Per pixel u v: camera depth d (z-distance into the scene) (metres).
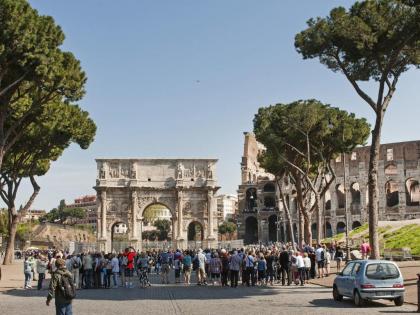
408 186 144.75
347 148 68.12
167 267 49.88
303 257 44.38
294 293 36.75
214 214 111.25
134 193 111.31
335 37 39.91
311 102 68.25
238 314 25.25
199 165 112.50
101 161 112.44
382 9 39.03
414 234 74.81
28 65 42.81
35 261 52.22
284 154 71.88
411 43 37.88
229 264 44.44
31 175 67.12
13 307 29.00
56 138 59.56
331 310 26.47
